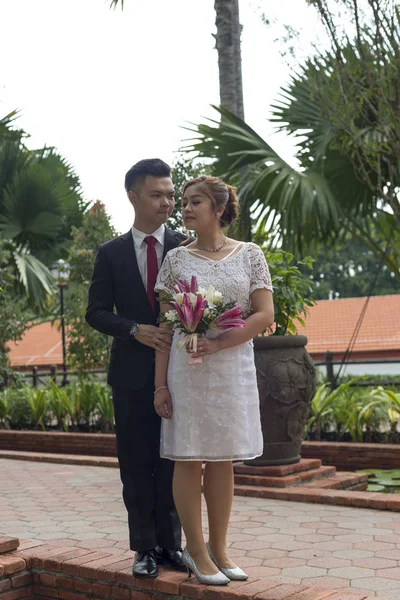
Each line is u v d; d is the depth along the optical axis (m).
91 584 3.54
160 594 3.30
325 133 9.71
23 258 15.16
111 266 3.53
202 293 3.12
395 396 7.87
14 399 10.79
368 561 3.70
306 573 3.53
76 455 8.48
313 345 20.03
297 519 4.71
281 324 6.58
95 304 3.51
